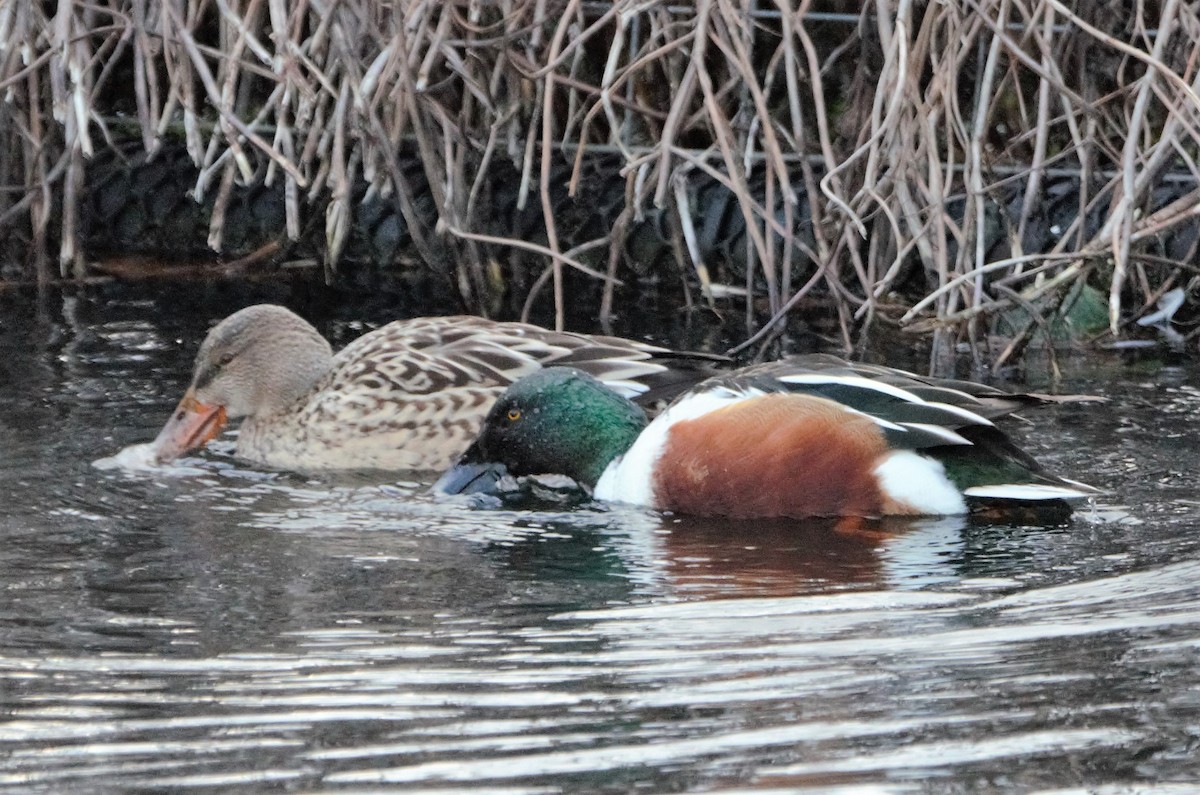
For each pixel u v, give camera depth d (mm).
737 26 13781
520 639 7648
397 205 16172
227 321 11758
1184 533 9281
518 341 12109
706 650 7469
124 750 6359
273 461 11586
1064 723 6512
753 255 14453
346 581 8602
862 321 14375
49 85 15516
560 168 16031
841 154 15445
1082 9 14492
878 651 7406
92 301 14922
